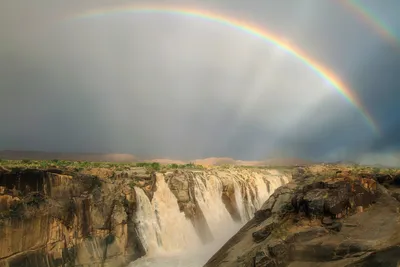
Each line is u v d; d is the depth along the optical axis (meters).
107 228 50.41
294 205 34.75
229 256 34.41
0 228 39.66
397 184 35.75
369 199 32.41
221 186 72.50
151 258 52.22
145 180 61.31
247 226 39.88
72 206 47.00
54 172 47.44
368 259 23.98
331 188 32.62
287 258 27.84
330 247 26.66
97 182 51.94
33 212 42.88
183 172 69.12
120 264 49.22
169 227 59.38
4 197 41.41
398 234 26.09
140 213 55.88
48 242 43.66
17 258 40.44
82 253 46.22
